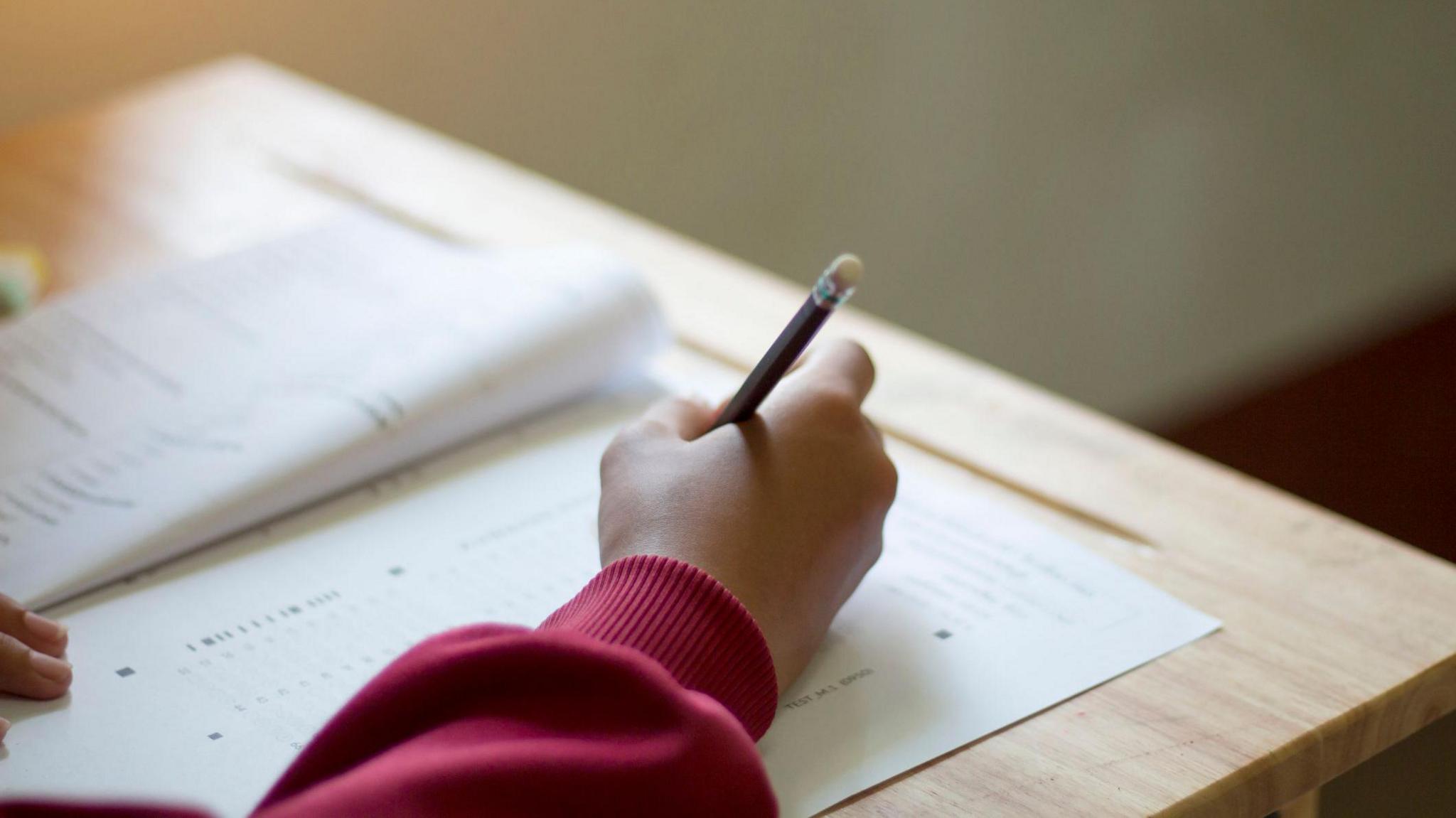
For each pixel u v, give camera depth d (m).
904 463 1.08
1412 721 0.95
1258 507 1.05
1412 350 3.47
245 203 1.32
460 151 1.44
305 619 0.97
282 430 1.06
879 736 0.92
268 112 1.52
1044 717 0.93
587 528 1.03
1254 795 0.91
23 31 1.84
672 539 0.93
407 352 1.11
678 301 1.22
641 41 2.35
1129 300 3.16
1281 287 3.35
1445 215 3.51
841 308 1.24
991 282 2.97
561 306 1.13
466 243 1.28
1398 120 3.31
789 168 2.61
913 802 0.89
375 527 1.03
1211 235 3.19
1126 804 0.89
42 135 1.46
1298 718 0.93
